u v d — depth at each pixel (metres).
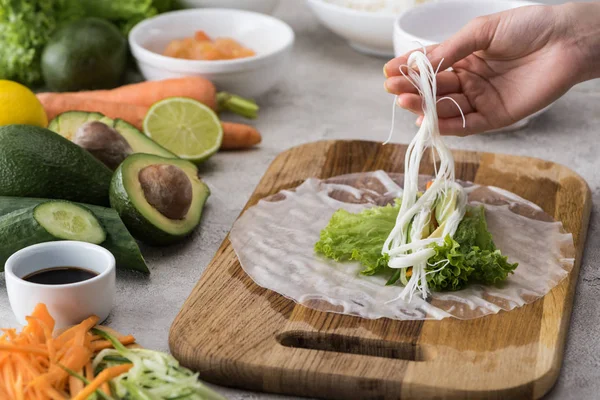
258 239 1.54
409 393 1.18
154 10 2.34
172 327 1.29
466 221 1.44
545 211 1.64
